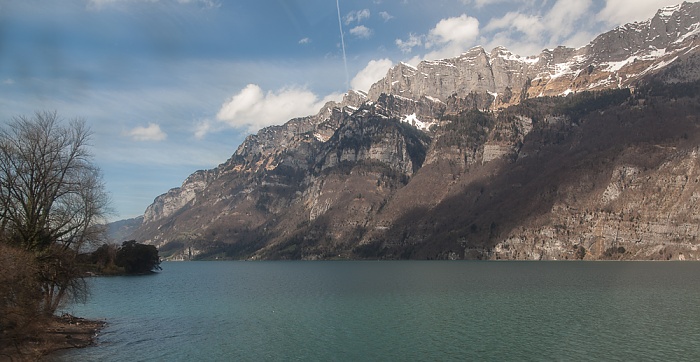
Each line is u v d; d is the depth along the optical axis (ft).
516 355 204.33
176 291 491.31
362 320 288.71
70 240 246.88
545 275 647.56
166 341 233.55
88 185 249.75
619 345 217.77
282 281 629.10
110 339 237.04
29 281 192.03
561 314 299.99
